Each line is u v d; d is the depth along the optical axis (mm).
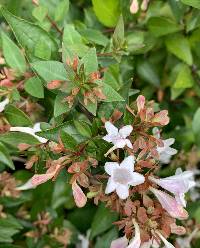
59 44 197
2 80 175
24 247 225
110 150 154
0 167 219
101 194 163
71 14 232
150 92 243
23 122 176
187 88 246
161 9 229
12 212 224
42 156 174
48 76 159
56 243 222
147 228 161
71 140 158
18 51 178
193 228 219
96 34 205
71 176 164
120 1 207
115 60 186
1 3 207
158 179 165
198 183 248
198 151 239
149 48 225
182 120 247
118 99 159
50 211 229
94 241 233
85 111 173
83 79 158
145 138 162
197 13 205
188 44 228
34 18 202
